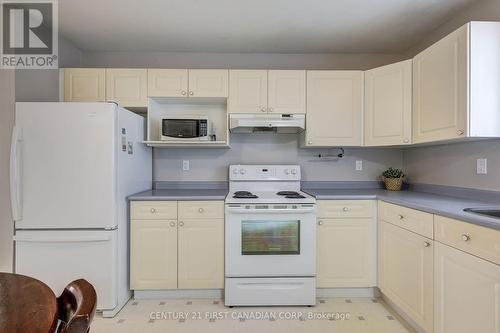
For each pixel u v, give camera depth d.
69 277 2.06
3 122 2.14
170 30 2.51
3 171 2.13
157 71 2.61
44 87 2.44
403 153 2.98
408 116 2.26
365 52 2.98
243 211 2.24
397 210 2.05
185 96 2.62
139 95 2.60
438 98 1.91
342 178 3.00
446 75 1.83
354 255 2.37
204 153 2.98
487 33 1.65
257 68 2.99
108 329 1.94
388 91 2.41
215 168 2.99
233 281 2.26
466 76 1.65
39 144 2.01
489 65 1.65
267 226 2.27
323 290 2.42
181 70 2.61
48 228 2.04
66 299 0.81
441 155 2.40
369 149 3.00
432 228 1.65
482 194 1.96
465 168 2.13
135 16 2.27
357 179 3.00
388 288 2.18
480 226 1.30
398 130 2.33
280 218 2.27
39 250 2.04
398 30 2.53
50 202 2.02
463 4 2.12
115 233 2.10
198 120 2.64
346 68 3.00
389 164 3.00
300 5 2.13
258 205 2.25
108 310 2.08
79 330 0.58
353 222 2.37
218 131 2.95
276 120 2.61
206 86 2.62
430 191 2.53
